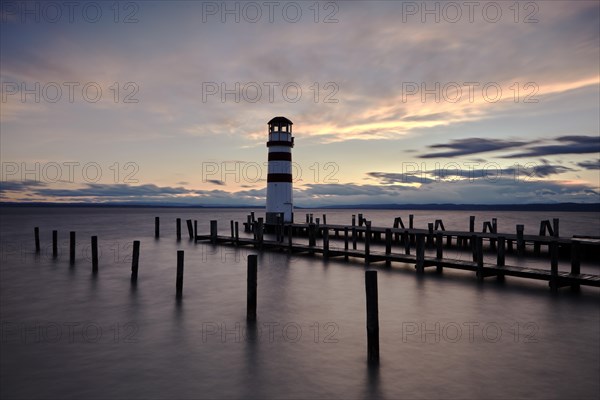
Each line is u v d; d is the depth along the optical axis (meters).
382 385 9.58
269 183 44.19
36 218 127.44
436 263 21.98
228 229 66.44
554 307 15.42
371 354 10.90
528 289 18.20
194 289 19.61
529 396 9.00
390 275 21.88
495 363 10.66
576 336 12.51
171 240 43.94
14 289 19.77
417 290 18.39
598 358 10.92
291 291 18.91
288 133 44.19
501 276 20.53
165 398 9.08
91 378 10.02
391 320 14.27
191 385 9.66
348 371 10.32
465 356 11.12
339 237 43.66
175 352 11.60
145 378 10.02
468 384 9.56
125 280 21.77
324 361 10.92
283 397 9.11
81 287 20.12
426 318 14.45
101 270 24.88
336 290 18.98
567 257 27.61
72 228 71.50
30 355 11.46
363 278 21.44
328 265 25.39
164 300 17.52
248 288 14.62
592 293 17.39
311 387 9.53
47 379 9.98
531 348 11.61
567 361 10.73
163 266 26.30
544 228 35.41
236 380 9.90
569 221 113.38
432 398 8.98
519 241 28.38
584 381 9.64
